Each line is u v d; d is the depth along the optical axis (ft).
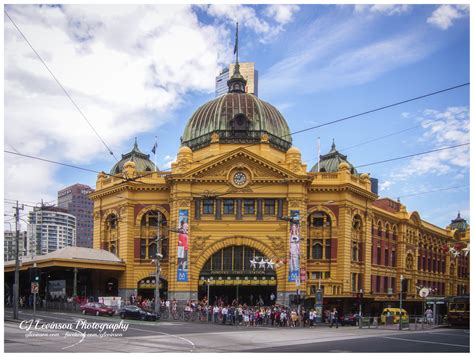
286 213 228.22
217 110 257.75
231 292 236.63
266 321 188.24
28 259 244.01
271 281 224.53
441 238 359.05
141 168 278.46
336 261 232.73
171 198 234.79
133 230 243.60
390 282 280.72
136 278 240.53
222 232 228.43
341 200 235.61
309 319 189.98
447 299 218.79
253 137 249.14
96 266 229.25
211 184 231.09
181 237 225.56
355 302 234.99
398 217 295.69
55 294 253.24
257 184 230.07
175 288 223.51
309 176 229.04
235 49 280.51
